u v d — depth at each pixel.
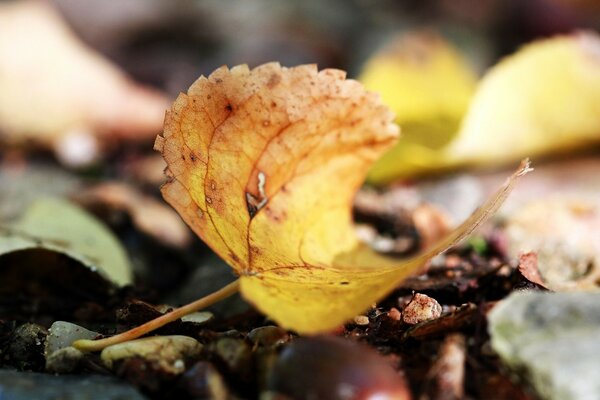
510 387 0.21
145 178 0.37
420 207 0.31
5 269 0.28
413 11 0.58
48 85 0.42
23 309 0.26
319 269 0.23
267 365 0.21
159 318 0.22
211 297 0.22
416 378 0.21
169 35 0.54
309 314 0.21
